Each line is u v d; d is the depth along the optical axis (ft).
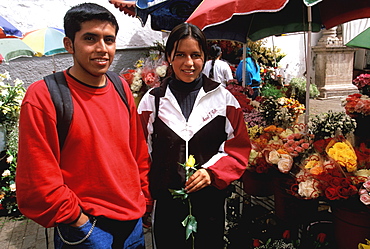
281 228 7.71
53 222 3.92
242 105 9.88
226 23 11.06
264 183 7.32
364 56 30.99
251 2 6.19
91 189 4.23
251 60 17.22
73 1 19.45
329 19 8.04
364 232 5.43
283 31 10.80
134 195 4.65
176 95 5.56
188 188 5.03
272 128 8.18
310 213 6.59
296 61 29.76
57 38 15.02
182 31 5.07
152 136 5.69
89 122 4.10
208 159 5.44
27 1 18.26
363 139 7.25
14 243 9.46
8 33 11.96
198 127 5.38
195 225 5.04
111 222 4.46
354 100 7.73
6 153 11.69
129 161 4.57
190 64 5.14
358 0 7.18
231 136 5.55
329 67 27.45
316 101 26.02
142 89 12.46
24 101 3.85
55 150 3.98
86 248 4.24
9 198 11.35
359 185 5.43
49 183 3.82
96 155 4.13
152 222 5.94
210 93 5.52
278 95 17.10
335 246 6.21
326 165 5.88
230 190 6.75
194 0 10.46
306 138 7.03
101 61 4.14
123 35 20.66
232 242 7.43
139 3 9.30
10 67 18.48
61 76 4.19
